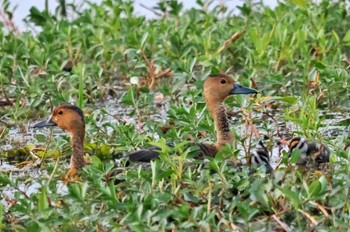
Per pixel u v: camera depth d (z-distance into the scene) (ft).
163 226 34.55
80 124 44.83
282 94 55.31
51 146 48.93
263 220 36.73
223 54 62.75
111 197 36.65
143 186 38.52
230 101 52.54
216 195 38.78
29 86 56.39
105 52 62.95
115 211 36.52
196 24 66.13
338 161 40.24
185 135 46.14
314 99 47.26
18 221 37.86
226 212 37.52
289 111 50.60
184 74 55.93
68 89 58.13
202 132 48.03
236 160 41.75
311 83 54.60
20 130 53.31
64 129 45.21
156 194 37.68
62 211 37.52
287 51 58.80
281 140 47.26
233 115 53.67
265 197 37.09
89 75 58.90
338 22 64.85
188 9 73.00
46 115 55.21
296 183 39.32
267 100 51.75
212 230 35.42
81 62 61.36
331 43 60.23
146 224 35.19
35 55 60.49
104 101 58.23
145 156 43.60
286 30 59.57
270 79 54.60
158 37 64.08
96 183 37.86
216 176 38.75
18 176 45.39
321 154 42.75
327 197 37.40
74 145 44.60
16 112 53.67
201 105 50.24
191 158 42.88
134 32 61.36
